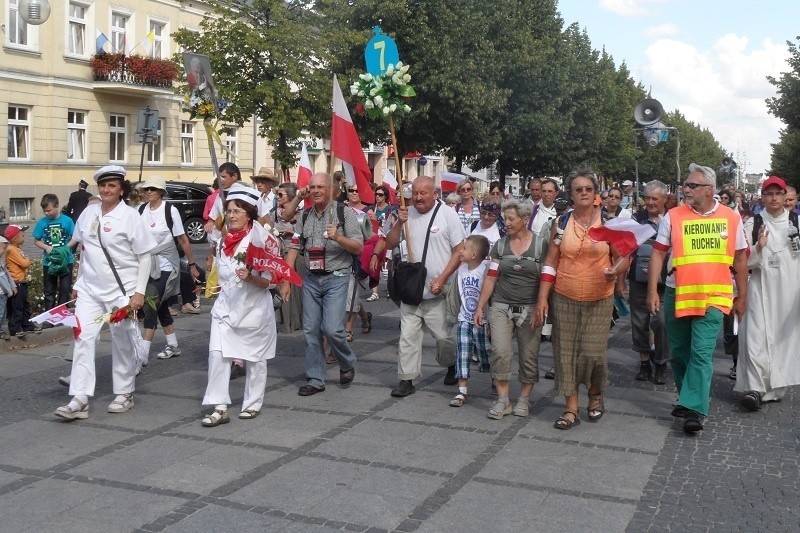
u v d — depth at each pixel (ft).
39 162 101.30
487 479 18.66
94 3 106.93
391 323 39.99
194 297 41.34
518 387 27.50
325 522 16.17
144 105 115.55
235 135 131.44
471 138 99.91
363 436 21.71
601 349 22.66
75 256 42.52
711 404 25.79
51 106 102.01
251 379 23.30
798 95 108.58
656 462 20.02
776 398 26.05
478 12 93.25
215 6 62.80
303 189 32.35
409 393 26.00
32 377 28.48
